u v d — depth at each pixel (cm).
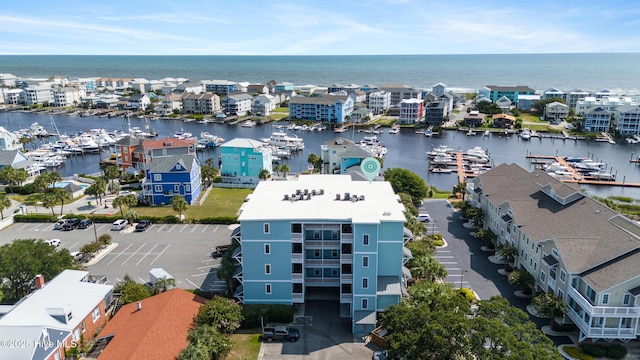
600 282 5209
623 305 5153
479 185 9444
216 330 5041
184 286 6906
